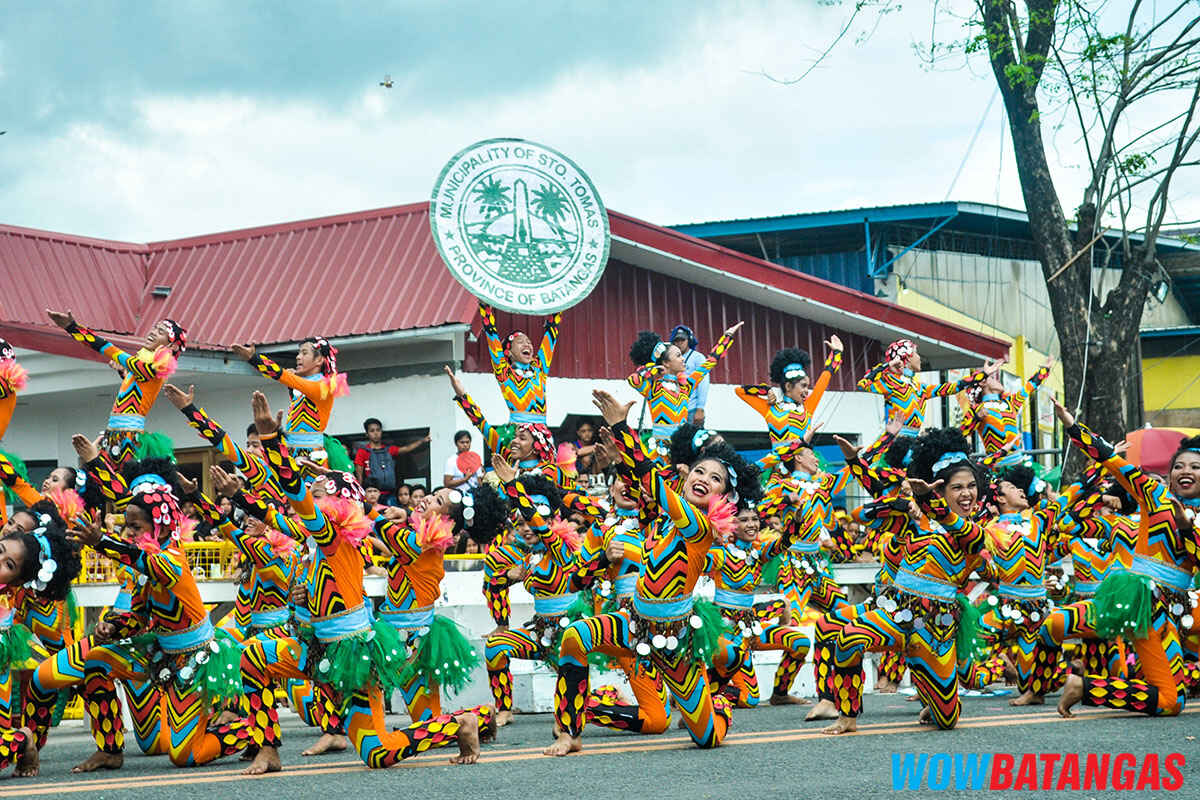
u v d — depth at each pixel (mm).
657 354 10984
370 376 14836
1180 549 8125
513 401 11422
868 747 7008
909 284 21422
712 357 12352
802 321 16891
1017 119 16609
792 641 9945
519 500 8383
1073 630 8891
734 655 7688
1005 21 15906
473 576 11312
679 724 8547
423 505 7586
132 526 6984
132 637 7078
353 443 14914
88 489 8391
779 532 9641
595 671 10352
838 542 10500
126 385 10320
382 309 14648
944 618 7641
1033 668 9516
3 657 6996
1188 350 27344
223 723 7359
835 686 7793
